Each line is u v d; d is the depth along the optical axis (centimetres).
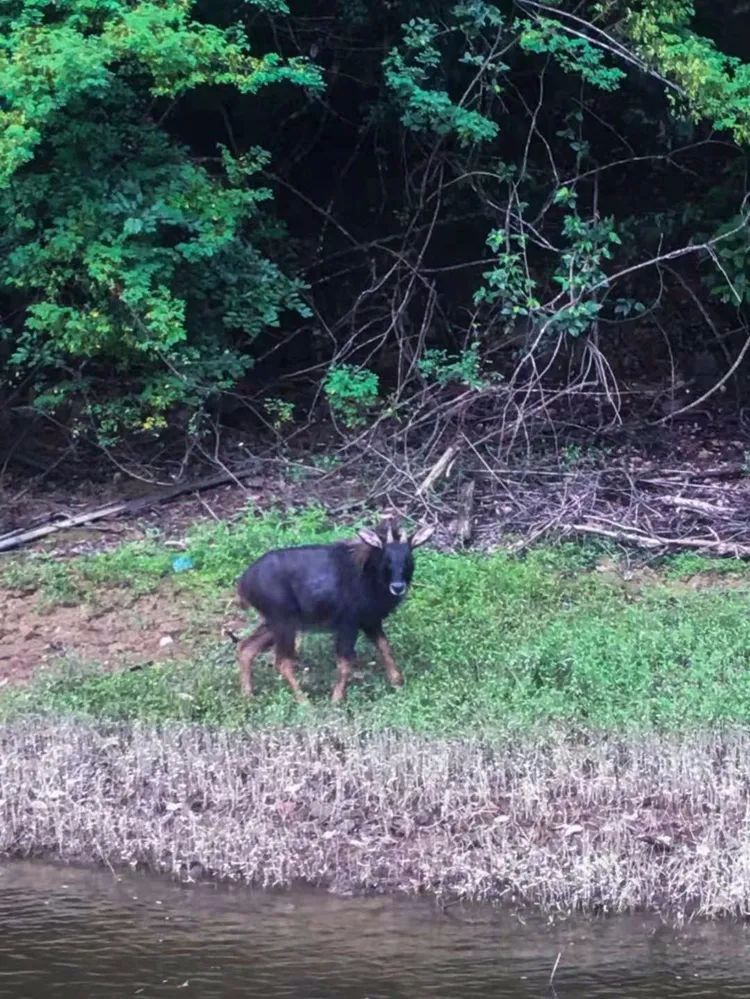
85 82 1028
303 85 1211
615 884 665
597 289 1264
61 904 675
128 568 1045
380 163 1458
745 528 1088
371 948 625
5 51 1075
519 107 1416
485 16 1189
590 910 659
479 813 725
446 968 604
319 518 1132
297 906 668
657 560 1058
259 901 674
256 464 1259
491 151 1385
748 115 1135
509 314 1232
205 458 1270
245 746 789
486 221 1460
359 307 1391
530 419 1260
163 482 1237
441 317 1421
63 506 1200
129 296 1091
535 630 924
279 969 606
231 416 1360
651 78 1277
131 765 782
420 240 1456
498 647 894
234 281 1195
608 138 1471
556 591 995
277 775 758
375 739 779
